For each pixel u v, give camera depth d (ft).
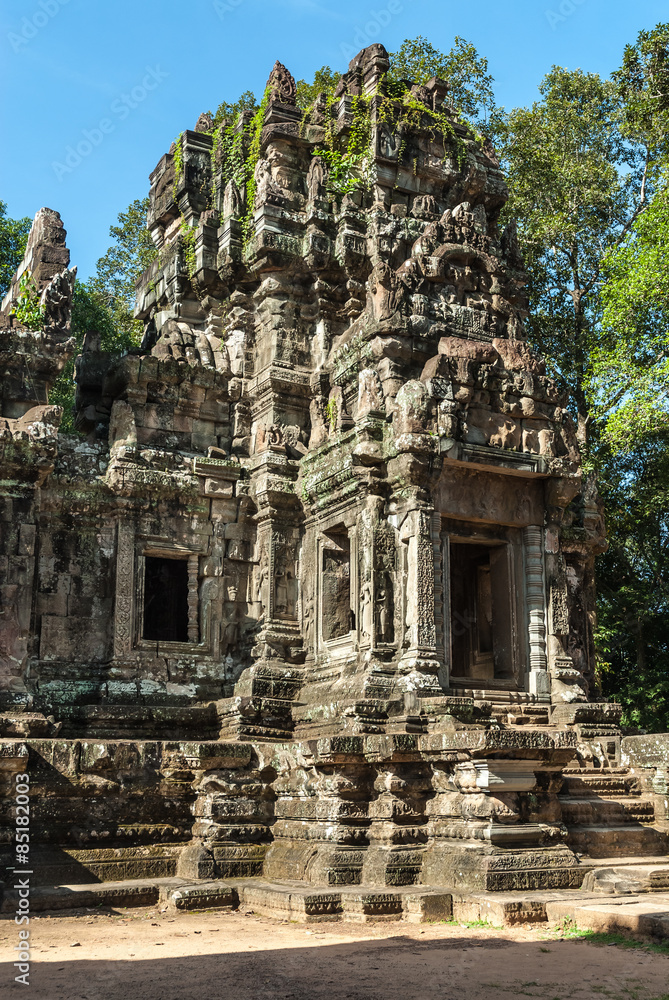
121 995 31.37
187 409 74.38
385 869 49.67
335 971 34.94
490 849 48.01
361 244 75.72
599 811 57.88
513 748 49.42
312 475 70.13
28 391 66.59
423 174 80.02
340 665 65.26
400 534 63.36
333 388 72.33
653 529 109.50
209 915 48.11
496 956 37.40
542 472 68.28
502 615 69.26
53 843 52.65
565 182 115.34
